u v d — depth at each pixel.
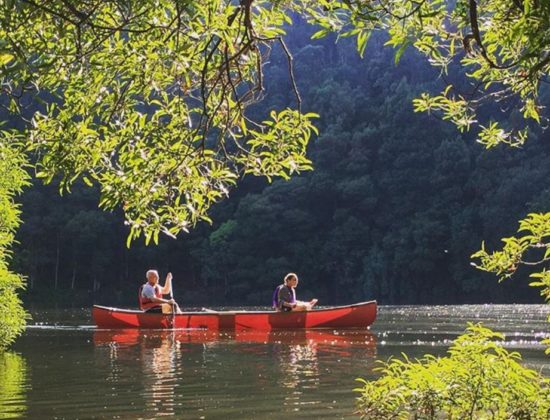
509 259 3.66
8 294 11.70
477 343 3.74
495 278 44.19
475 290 46.22
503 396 3.60
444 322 18.08
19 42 2.42
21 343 12.98
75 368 9.01
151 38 2.69
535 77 2.59
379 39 62.31
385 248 50.41
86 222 52.53
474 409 3.69
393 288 49.47
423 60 58.44
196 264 53.72
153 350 11.38
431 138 52.75
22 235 52.34
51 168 2.97
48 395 6.86
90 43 2.71
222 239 52.03
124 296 52.59
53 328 17.33
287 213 52.06
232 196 55.84
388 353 10.30
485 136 3.52
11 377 8.20
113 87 2.96
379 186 53.34
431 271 48.75
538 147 48.44
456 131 52.88
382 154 53.72
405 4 2.55
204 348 11.61
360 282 50.88
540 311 24.59
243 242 51.69
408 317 21.27
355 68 63.81
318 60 63.75
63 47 2.64
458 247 47.25
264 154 3.09
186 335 14.55
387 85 60.12
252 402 6.32
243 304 50.31
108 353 10.95
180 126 3.01
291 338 13.44
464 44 2.76
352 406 6.04
